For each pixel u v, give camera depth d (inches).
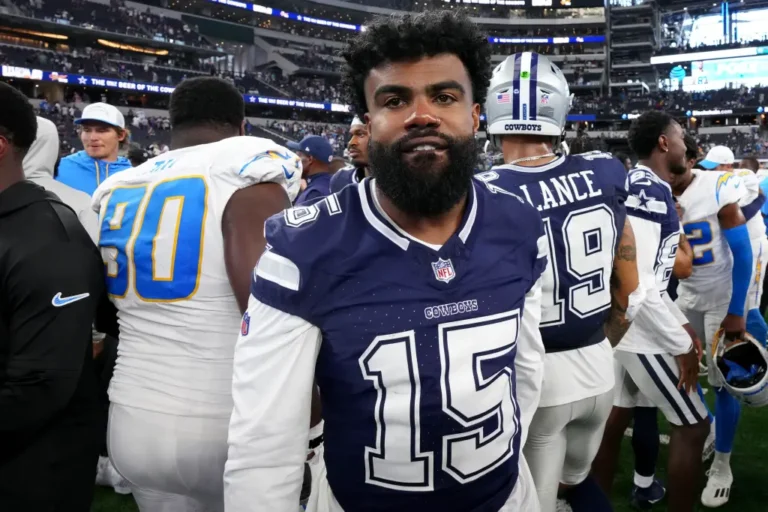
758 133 1462.8
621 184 71.0
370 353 41.6
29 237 56.5
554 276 66.9
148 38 1232.8
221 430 59.6
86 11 1168.8
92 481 64.2
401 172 40.9
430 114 40.8
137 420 59.6
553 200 67.1
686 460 93.4
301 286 41.5
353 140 122.0
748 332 116.5
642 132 103.2
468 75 44.1
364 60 43.3
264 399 42.6
